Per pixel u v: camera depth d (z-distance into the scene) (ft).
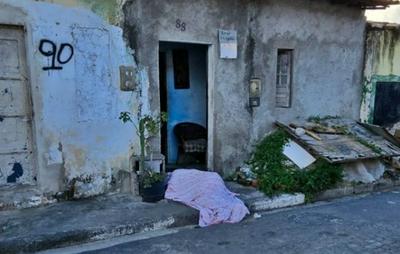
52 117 16.93
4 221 15.37
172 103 24.85
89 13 17.30
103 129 18.29
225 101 22.16
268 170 21.72
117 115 18.60
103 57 17.87
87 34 17.31
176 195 18.28
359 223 17.44
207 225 16.84
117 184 18.94
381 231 16.52
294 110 25.41
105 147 18.43
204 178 18.66
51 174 17.25
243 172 22.40
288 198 19.72
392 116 31.19
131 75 18.65
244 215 17.69
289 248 14.66
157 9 19.01
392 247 14.88
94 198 18.21
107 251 14.21
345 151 22.90
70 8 16.84
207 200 17.61
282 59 25.45
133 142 19.26
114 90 18.37
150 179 17.83
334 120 27.07
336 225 17.13
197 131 24.76
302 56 25.08
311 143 22.94
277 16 23.39
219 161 22.48
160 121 19.76
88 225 15.20
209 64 21.44
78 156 17.78
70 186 17.75
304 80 25.53
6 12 15.57
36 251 14.02
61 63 16.87
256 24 22.57
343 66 27.43
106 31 17.76
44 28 16.29
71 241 14.60
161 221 16.26
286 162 22.39
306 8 24.64
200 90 25.46
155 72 19.43
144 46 18.90
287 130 23.82
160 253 14.10
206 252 14.25
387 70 30.09
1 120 16.49
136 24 18.52
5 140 16.67
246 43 22.36
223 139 22.45
